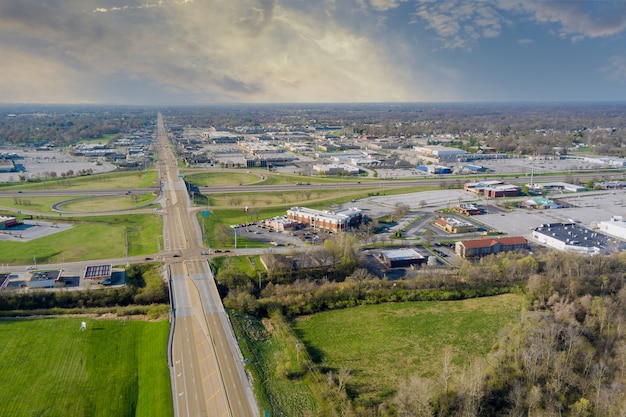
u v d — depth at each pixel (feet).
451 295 624.18
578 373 430.61
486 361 467.11
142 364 454.81
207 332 497.05
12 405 393.09
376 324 556.92
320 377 437.99
